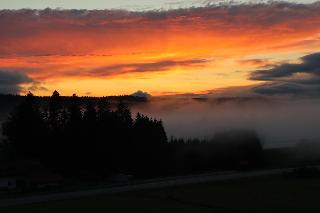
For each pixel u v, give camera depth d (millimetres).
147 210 51094
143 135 118938
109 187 75062
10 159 93125
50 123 115188
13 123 110688
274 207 51781
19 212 51531
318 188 69438
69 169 102562
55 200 61094
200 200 57750
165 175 101938
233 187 72312
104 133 109625
